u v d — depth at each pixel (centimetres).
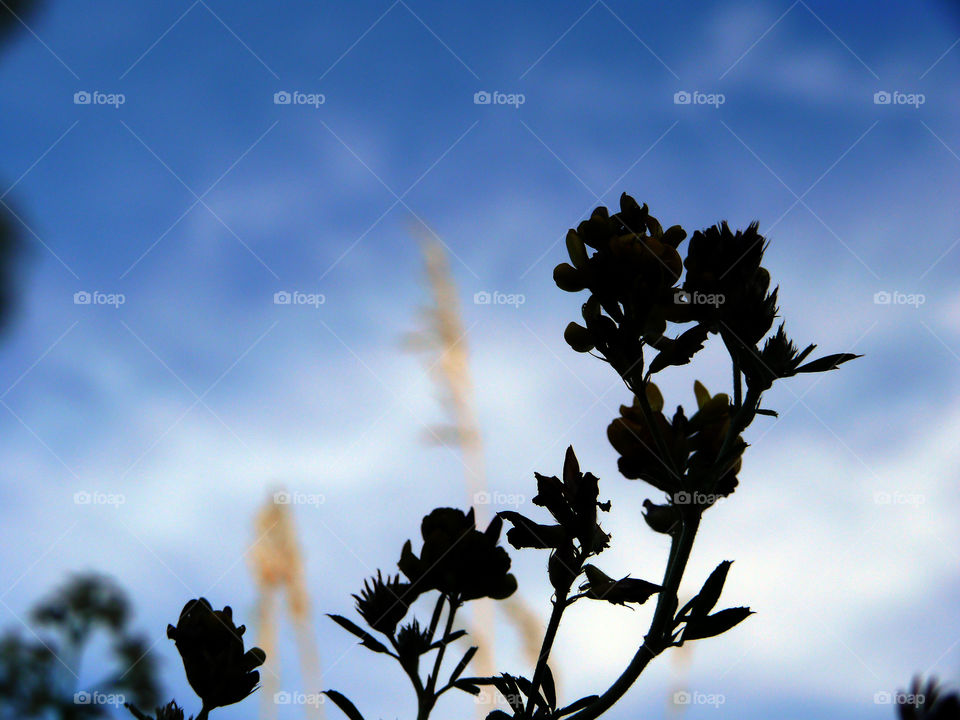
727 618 33
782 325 35
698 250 35
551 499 35
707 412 34
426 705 35
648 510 35
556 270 36
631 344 35
